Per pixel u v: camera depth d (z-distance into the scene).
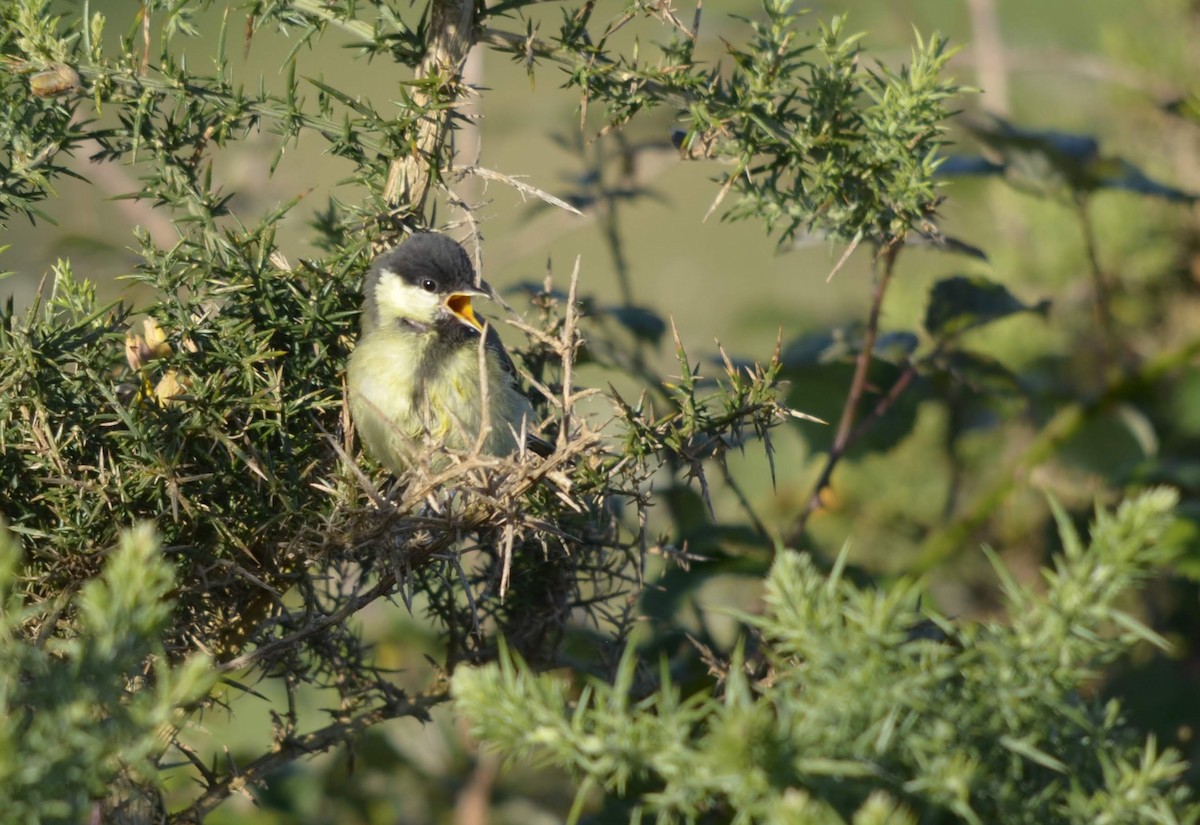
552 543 4.99
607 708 2.43
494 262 8.29
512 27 10.25
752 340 9.05
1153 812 2.46
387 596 4.41
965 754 2.46
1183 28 8.09
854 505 7.73
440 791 6.75
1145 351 7.75
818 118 4.66
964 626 2.62
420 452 4.77
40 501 4.18
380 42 4.61
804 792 2.35
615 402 4.52
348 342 5.46
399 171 4.86
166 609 2.32
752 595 6.82
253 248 4.92
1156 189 6.44
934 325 6.81
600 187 7.57
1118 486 6.35
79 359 4.21
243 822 6.29
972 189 8.52
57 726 2.17
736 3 8.55
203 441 4.45
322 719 6.61
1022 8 9.41
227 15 4.47
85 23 4.38
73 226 8.27
